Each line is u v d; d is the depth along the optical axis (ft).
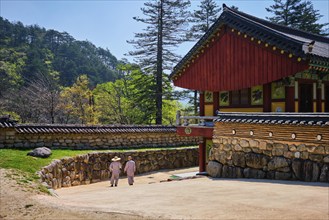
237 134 42.55
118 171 51.96
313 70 47.50
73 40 400.26
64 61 294.25
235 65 51.55
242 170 41.55
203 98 60.85
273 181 35.37
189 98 125.70
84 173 55.67
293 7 144.87
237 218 19.38
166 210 22.11
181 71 61.46
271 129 38.09
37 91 122.11
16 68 201.46
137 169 66.90
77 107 123.54
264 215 19.86
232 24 50.57
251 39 48.39
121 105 128.77
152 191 33.42
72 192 42.98
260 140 39.42
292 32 65.57
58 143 59.47
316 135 33.30
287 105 45.09
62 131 59.06
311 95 48.52
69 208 23.82
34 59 234.79
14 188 29.58
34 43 312.91
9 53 229.25
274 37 43.96
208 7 132.26
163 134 80.28
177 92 120.88
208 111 59.88
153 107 117.29
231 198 25.79
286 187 30.12
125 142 71.92
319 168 32.83
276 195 26.22
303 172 34.22
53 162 45.37
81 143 63.31
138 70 125.18
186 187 34.71
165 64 116.98
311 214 19.71
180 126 57.00
